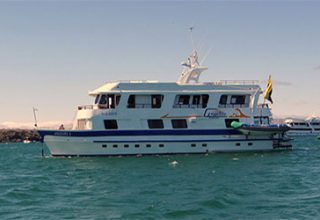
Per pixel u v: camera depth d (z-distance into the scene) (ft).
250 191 82.79
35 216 65.16
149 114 147.74
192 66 163.53
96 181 99.35
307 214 63.98
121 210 68.23
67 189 89.35
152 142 146.82
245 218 62.64
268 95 159.74
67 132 144.46
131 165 126.82
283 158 142.00
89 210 68.74
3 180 105.29
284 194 79.77
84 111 147.64
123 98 146.72
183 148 148.77
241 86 156.04
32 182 100.17
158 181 96.99
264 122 157.28
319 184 90.63
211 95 152.56
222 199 74.18
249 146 153.89
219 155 148.25
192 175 105.81
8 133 505.25
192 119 149.69
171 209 68.13
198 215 64.59
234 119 153.58
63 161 139.44
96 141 144.15
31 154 209.97
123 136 145.59
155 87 149.59
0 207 72.02
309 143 256.52
